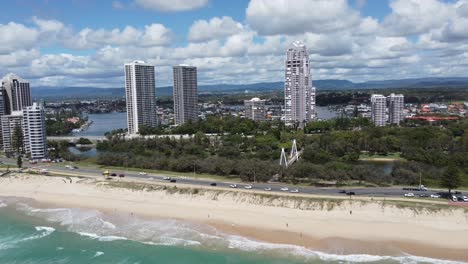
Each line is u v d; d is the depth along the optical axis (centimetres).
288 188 16412
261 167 18525
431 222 12369
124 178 19338
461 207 12925
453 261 10388
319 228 12525
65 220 14475
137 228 13400
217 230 12875
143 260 11075
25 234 13238
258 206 14512
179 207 15112
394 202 13612
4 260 11356
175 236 12569
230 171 19612
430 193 15062
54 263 11138
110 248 11950
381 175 17675
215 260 10844
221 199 15412
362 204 13675
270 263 10544
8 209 15975
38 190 18350
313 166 18338
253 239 12088
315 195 14938
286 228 12694
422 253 10838
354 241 11619
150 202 15912
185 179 18862
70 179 19312
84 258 11344
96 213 15100
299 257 10831
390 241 11525
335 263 10431
